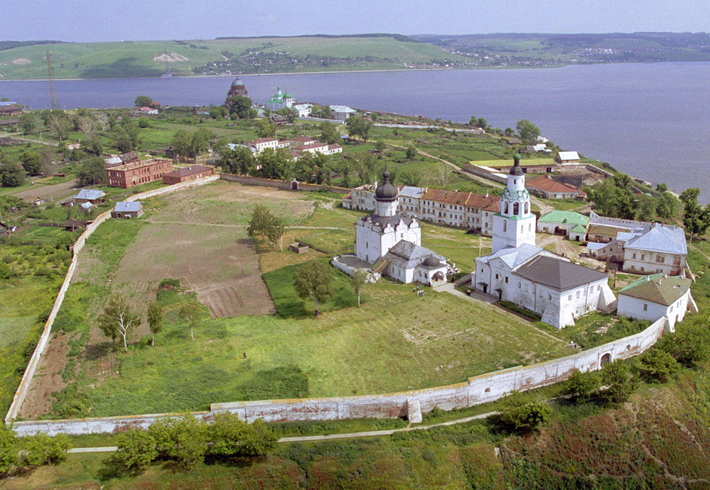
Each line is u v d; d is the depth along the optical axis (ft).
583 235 561.43
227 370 335.26
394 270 478.59
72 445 281.13
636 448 279.08
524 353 339.36
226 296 456.86
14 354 369.91
